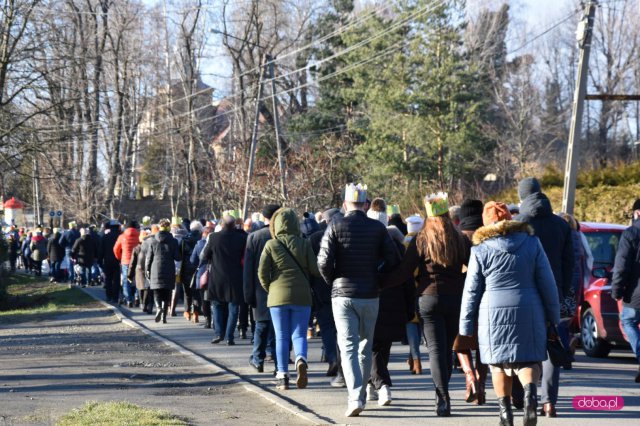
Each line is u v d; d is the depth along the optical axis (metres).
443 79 60.94
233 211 20.64
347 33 71.19
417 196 56.91
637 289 13.07
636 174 35.34
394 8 67.62
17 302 34.97
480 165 66.38
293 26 80.56
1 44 40.34
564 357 9.78
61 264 44.44
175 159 78.06
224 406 11.60
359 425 10.31
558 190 37.47
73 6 58.75
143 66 72.88
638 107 80.62
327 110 76.06
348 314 10.93
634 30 79.50
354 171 64.88
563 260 10.87
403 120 60.69
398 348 18.58
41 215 74.75
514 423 10.20
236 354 17.19
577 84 27.56
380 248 11.05
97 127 62.03
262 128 78.25
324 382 13.70
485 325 9.10
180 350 17.77
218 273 18.08
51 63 41.12
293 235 12.88
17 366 15.51
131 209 84.06
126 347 18.62
